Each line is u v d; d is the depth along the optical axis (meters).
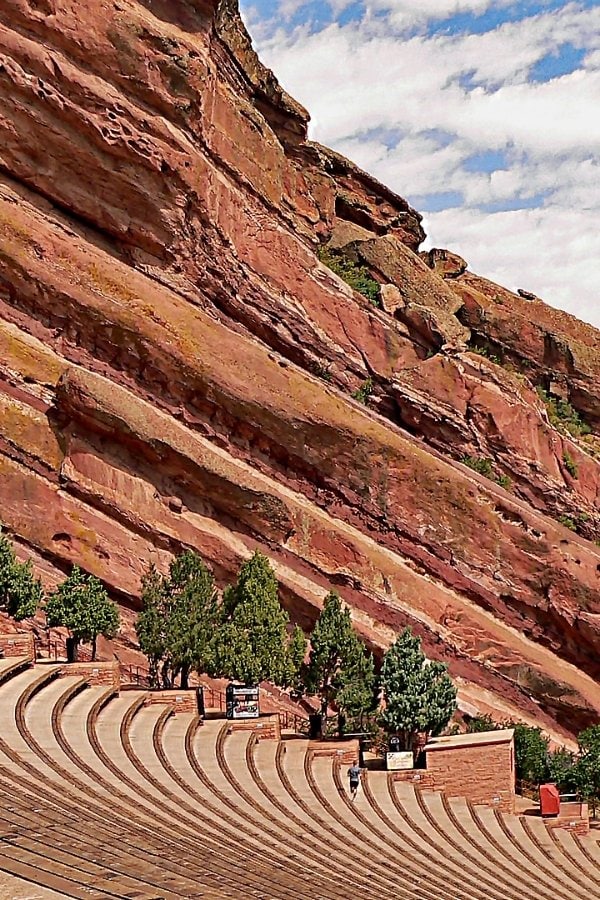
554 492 60.94
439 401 58.84
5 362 44.47
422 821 31.52
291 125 64.50
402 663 37.59
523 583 52.06
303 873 20.42
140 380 47.09
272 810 27.28
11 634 36.09
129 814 20.83
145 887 14.75
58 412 44.59
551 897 25.50
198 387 47.44
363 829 28.67
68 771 23.56
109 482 44.28
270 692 42.50
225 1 55.41
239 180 54.84
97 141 47.41
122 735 29.59
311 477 49.59
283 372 50.06
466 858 28.41
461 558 51.38
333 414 49.69
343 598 47.03
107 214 48.59
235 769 30.80
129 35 47.72
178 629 37.00
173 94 48.81
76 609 37.09
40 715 28.56
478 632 49.09
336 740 36.78
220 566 44.84
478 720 43.56
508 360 72.88
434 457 52.75
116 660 37.97
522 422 60.75
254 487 45.97
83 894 13.42
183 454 45.06
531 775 41.22
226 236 52.22
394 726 36.91
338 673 38.03
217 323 50.22
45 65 46.66
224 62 56.06
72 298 46.09
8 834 16.33
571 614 51.62
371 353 58.72
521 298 77.00
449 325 64.31
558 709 48.88
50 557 42.44
